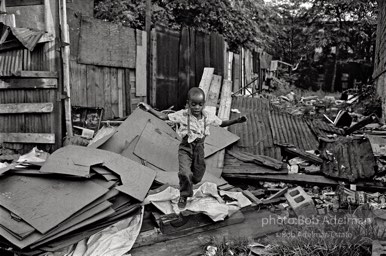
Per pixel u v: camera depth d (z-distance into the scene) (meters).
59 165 4.91
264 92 19.98
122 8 11.84
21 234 4.03
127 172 5.21
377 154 6.86
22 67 6.89
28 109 6.80
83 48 7.27
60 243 4.18
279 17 29.17
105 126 7.19
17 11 6.98
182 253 4.44
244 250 4.43
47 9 6.73
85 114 7.54
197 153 4.62
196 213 5.05
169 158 6.36
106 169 5.11
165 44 9.12
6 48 6.86
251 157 6.86
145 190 5.07
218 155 6.77
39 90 6.83
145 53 8.71
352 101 15.67
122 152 6.20
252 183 6.54
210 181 5.92
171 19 13.84
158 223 4.85
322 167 6.50
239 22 16.23
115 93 8.09
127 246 4.43
